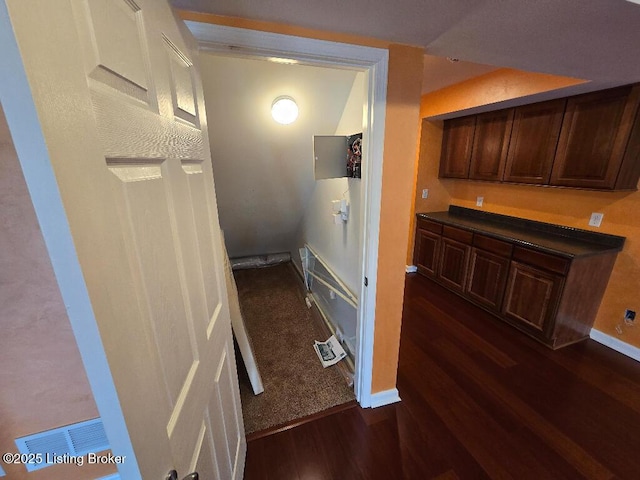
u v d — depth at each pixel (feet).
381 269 5.10
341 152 6.10
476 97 8.70
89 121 1.23
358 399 6.04
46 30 1.02
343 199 6.93
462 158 10.80
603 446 5.06
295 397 6.24
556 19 3.27
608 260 7.43
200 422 2.61
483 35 3.73
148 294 1.73
